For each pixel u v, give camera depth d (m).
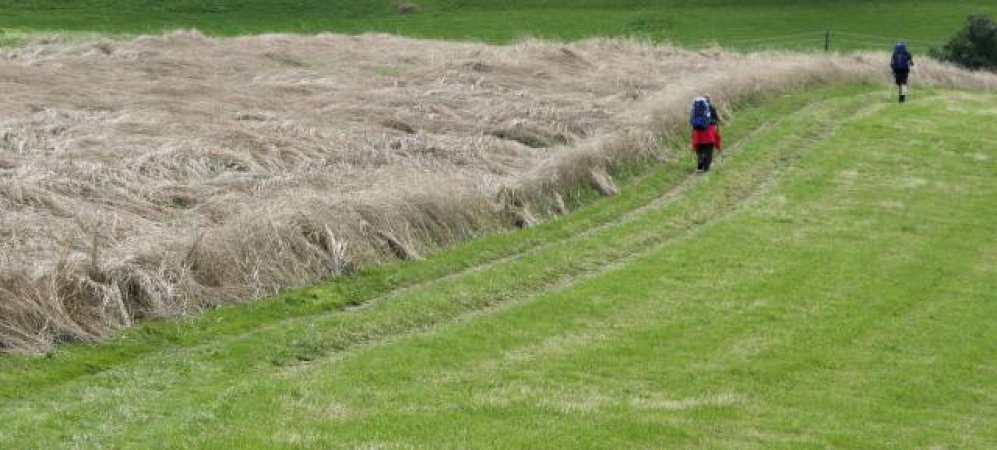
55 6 76.62
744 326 19.58
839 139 37.09
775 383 16.89
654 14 84.38
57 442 13.09
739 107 40.84
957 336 19.62
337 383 15.60
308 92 34.16
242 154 25.28
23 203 20.33
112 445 13.02
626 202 28.19
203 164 24.31
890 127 39.19
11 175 21.73
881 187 31.28
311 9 83.69
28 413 14.01
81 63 36.12
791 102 42.91
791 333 19.31
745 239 25.45
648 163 31.89
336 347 17.62
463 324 18.81
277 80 35.72
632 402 15.52
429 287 20.69
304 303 19.47
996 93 52.12
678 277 22.34
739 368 17.41
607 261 23.58
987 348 19.09
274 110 31.08
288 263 20.42
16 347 16.27
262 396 14.89
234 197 22.47
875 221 27.67
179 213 21.55
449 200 24.12
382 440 13.42
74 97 29.75
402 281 21.06
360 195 23.05
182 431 13.48
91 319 17.42
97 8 77.62
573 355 17.58
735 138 36.66
